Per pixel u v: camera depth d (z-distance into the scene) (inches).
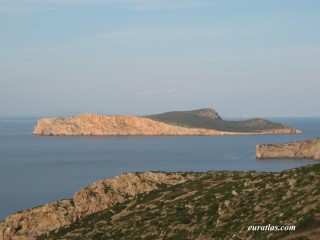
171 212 1894.7
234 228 1470.2
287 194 1593.3
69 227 2231.8
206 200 1886.1
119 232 1876.2
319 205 1352.1
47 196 4608.8
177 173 2455.7
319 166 1817.2
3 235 2357.3
